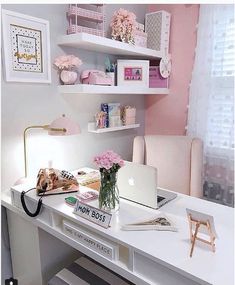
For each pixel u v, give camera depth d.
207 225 0.94
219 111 2.09
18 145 1.66
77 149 2.04
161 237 1.04
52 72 1.77
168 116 2.50
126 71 2.12
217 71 2.07
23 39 1.58
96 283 1.28
